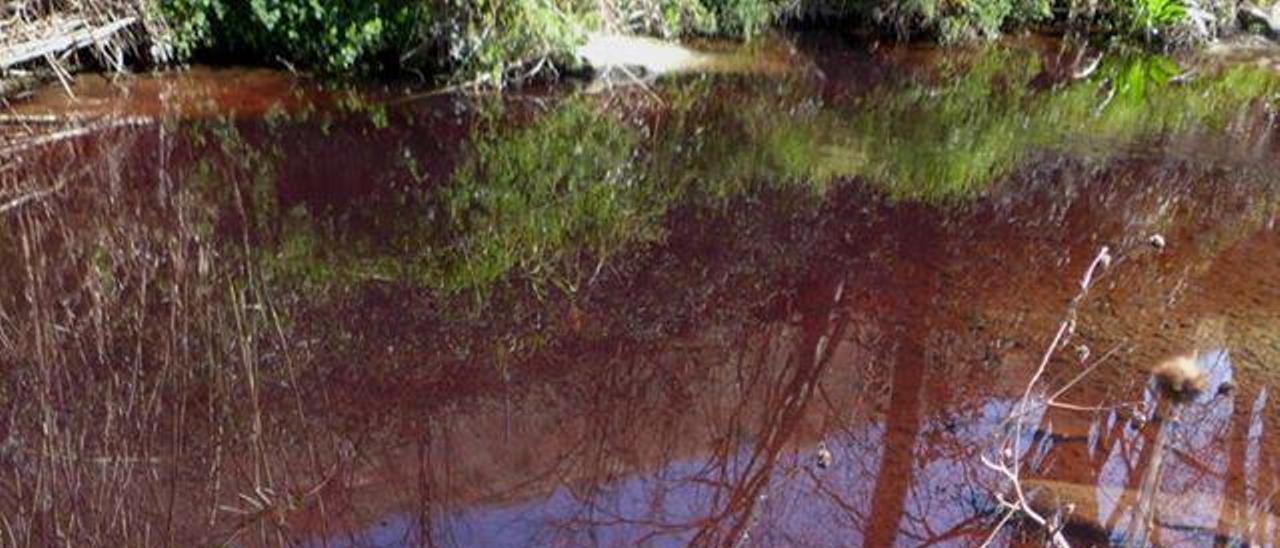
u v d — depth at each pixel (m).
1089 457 3.73
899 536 3.35
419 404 4.04
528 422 3.96
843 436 3.90
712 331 4.67
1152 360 4.42
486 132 7.16
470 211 5.86
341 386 4.14
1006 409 4.05
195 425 3.86
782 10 9.66
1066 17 10.55
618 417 4.01
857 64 9.22
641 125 7.44
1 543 3.20
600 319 4.74
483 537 3.32
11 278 4.91
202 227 5.51
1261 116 8.30
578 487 3.59
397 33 7.79
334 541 3.28
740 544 3.30
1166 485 3.56
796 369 4.37
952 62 9.50
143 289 4.83
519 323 4.67
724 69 8.74
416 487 3.56
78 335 4.43
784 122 7.62
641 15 8.89
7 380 4.10
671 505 3.51
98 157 6.36
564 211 5.93
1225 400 4.10
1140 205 6.27
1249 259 5.54
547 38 7.85
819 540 3.33
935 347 4.55
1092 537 3.30
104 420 3.87
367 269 5.13
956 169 6.77
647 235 5.61
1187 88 9.07
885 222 5.88
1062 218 6.02
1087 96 8.70
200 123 6.96
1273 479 3.62
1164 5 10.04
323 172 6.33
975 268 5.32
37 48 7.27
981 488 3.57
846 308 4.89
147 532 3.29
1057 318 4.80
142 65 7.82
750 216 5.90
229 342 4.41
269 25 7.74
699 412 4.05
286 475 3.60
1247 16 10.58
